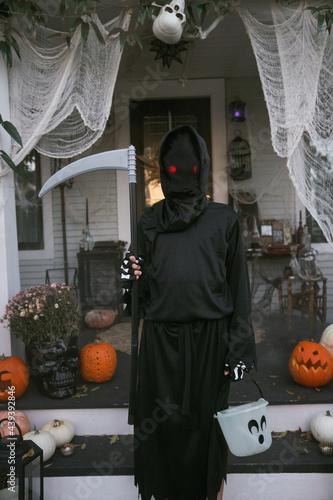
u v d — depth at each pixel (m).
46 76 2.60
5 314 2.54
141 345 1.86
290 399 2.43
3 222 2.68
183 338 1.75
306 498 2.14
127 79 4.81
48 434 2.25
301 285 4.55
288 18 2.47
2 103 2.59
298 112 2.50
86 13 2.47
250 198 4.97
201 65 4.57
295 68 2.48
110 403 2.44
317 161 2.63
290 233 4.88
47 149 2.77
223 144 4.96
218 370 1.78
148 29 3.47
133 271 1.78
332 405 2.44
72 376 2.55
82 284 4.55
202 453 1.79
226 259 1.80
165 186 1.74
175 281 1.72
